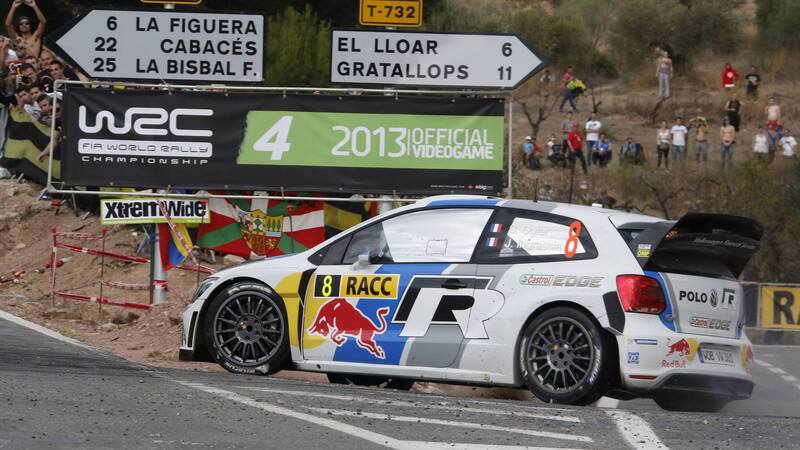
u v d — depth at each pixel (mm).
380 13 27531
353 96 27047
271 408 13422
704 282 15922
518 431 12617
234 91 27172
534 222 16406
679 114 82375
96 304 29938
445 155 27016
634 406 19469
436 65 27188
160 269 27703
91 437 11352
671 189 57719
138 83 27312
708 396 17359
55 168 37469
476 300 16219
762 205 48281
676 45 101438
